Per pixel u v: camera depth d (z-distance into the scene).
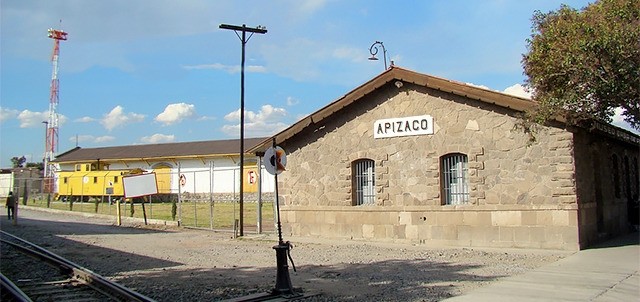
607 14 11.08
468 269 12.12
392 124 17.59
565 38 11.44
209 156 54.16
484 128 15.85
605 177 17.58
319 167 19.17
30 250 15.74
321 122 19.09
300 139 19.70
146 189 28.00
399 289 10.05
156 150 61.66
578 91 11.84
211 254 15.91
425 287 10.15
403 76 17.06
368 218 17.89
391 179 17.53
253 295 9.43
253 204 46.03
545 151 14.84
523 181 15.14
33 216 35.00
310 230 19.22
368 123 18.16
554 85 12.42
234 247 17.66
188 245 18.38
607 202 17.42
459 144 16.25
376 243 17.27
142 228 25.84
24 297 8.95
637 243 15.70
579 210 14.54
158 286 10.74
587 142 15.99
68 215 36.22
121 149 66.88
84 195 52.59
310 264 13.41
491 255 14.12
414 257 14.23
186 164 56.28
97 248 17.59
